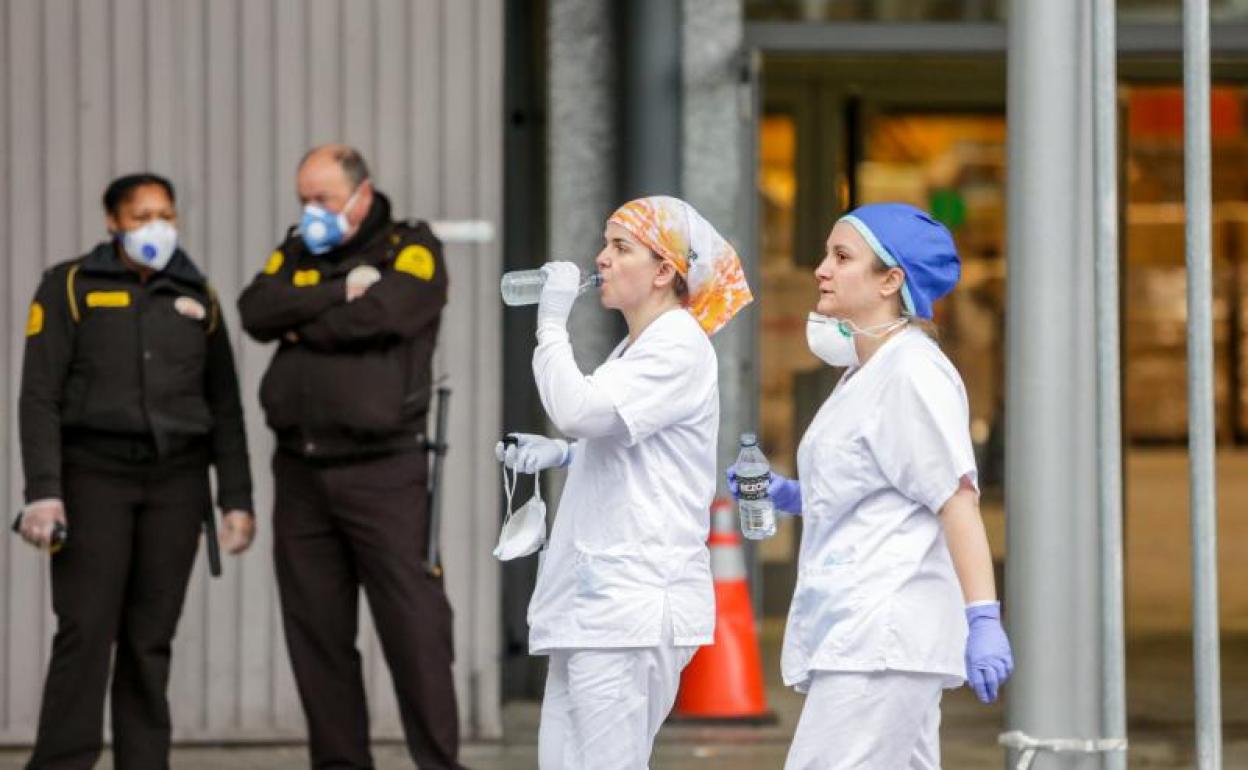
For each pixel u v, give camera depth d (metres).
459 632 24.75
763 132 33.31
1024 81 16.03
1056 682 15.98
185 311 20.84
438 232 24.55
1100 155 15.61
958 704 27.48
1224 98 68.00
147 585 20.91
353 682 21.47
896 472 14.44
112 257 20.81
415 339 21.05
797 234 33.38
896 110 33.78
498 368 24.64
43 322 20.50
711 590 16.00
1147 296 73.38
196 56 24.59
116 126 24.58
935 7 27.94
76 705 20.62
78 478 20.59
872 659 14.42
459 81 24.58
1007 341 16.20
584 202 26.36
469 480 24.67
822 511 14.75
